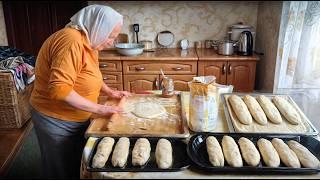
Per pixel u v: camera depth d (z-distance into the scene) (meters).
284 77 2.33
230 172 1.02
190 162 1.06
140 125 1.37
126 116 1.47
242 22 3.39
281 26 2.47
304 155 1.08
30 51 3.48
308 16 2.09
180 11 3.40
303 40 2.12
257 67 3.21
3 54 2.91
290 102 1.60
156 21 3.45
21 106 2.91
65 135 1.54
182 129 1.32
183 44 3.41
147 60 3.00
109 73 3.06
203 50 3.35
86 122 1.59
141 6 3.39
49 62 1.38
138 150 1.11
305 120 1.40
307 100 1.65
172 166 1.05
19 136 2.76
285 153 1.09
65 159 1.61
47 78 1.43
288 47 2.26
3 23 3.33
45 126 1.51
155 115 1.48
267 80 2.88
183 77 3.05
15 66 2.77
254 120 1.42
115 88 3.11
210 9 3.38
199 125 1.30
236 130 1.32
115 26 1.44
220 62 2.99
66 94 1.30
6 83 2.69
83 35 1.42
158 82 3.07
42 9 3.32
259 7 3.27
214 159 1.05
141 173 1.01
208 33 3.47
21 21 3.36
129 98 1.73
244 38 2.98
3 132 2.84
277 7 2.61
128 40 3.47
